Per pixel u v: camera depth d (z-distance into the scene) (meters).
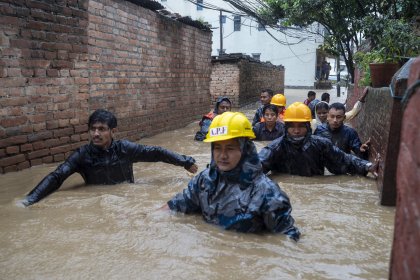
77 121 6.59
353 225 3.54
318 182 5.18
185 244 3.03
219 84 16.94
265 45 33.97
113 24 7.58
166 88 10.16
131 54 8.34
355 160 5.43
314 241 3.13
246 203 3.23
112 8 7.53
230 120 3.23
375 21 8.89
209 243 3.04
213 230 3.29
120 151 4.98
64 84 6.25
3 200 4.23
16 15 5.31
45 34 5.82
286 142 5.56
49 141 5.99
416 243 0.94
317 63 35.22
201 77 12.54
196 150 7.82
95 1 6.96
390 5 10.22
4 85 5.18
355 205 4.20
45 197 4.37
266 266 2.67
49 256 2.84
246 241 3.08
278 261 2.75
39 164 5.81
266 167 5.52
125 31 8.05
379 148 5.07
